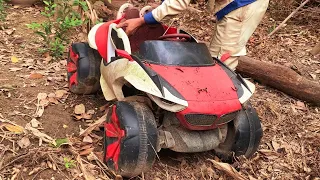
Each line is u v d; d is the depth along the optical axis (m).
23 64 2.93
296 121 2.67
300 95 2.91
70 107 2.46
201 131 2.00
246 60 3.10
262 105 2.79
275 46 3.81
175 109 1.81
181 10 2.08
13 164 1.89
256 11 2.34
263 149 2.36
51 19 3.65
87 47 2.55
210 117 1.84
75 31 3.55
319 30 4.23
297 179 2.15
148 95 1.87
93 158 2.00
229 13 2.32
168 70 1.95
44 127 2.22
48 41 3.15
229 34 2.36
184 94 1.85
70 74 2.61
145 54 2.04
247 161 2.11
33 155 1.93
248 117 2.07
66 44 3.32
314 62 3.55
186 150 1.96
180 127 1.97
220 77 2.01
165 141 1.93
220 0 2.32
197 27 4.09
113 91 2.12
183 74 1.95
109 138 1.95
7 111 2.32
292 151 2.37
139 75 1.89
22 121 2.25
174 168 2.07
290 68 3.17
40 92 2.57
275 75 2.99
